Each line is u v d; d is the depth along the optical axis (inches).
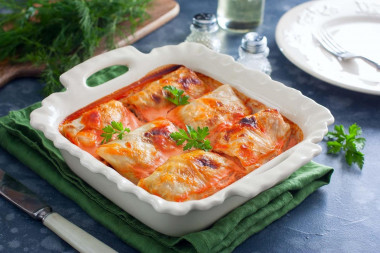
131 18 38.3
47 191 29.3
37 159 30.1
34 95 35.3
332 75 34.9
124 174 27.1
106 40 37.8
